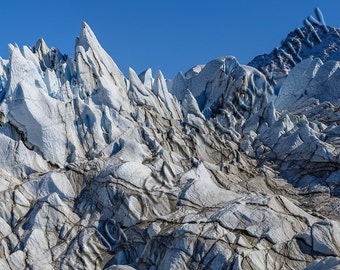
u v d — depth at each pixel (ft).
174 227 95.04
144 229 99.40
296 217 95.91
